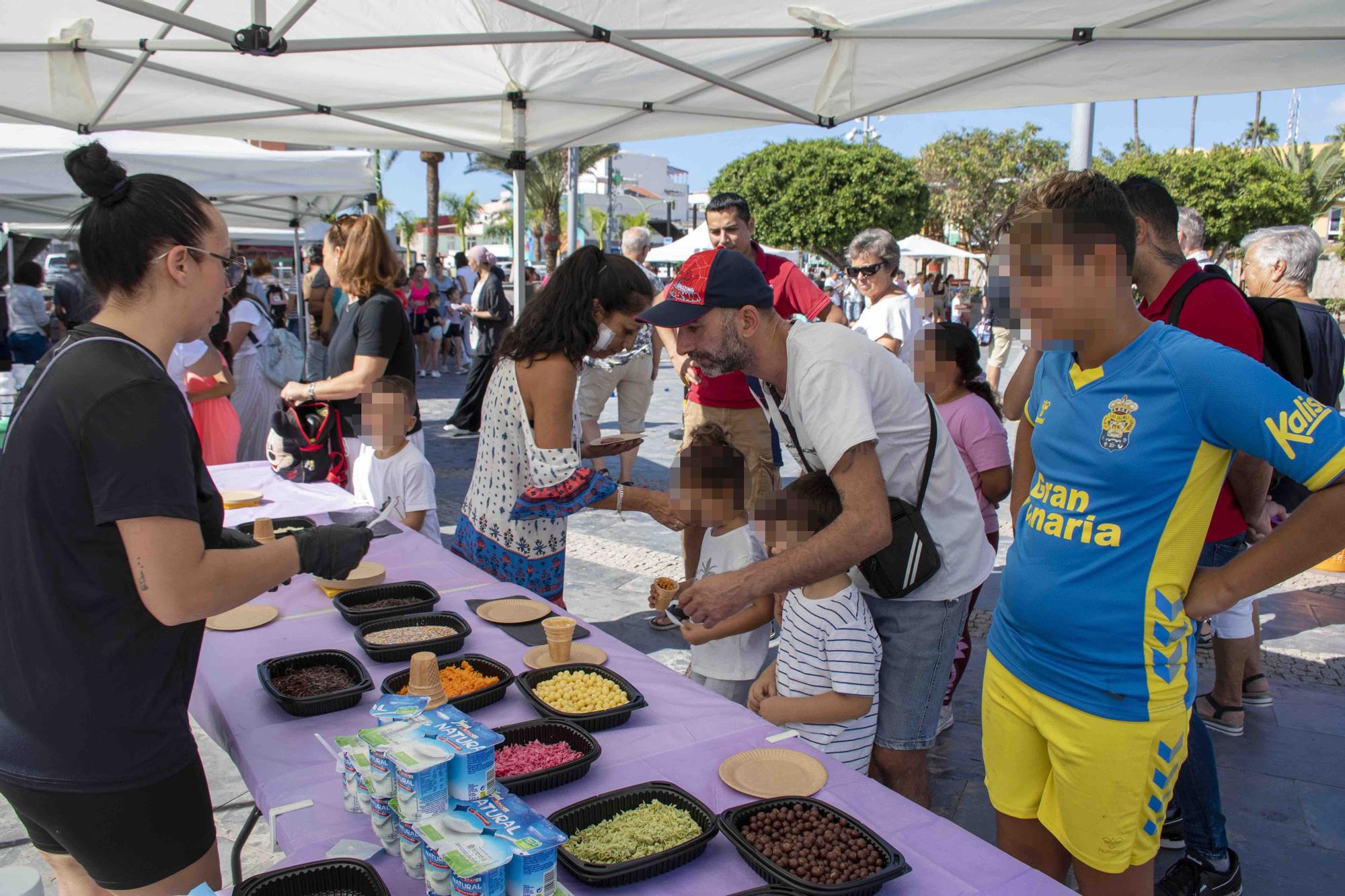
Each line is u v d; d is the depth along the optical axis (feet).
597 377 20.38
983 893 4.24
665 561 17.25
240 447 19.62
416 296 46.11
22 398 4.39
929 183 117.19
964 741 10.80
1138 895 5.47
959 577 7.30
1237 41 10.14
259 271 34.78
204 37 11.99
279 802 4.97
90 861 4.70
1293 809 9.20
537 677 6.48
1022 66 11.62
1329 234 121.08
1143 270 7.93
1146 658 5.00
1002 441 9.84
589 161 96.43
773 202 95.40
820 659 7.13
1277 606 15.06
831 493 6.98
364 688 6.18
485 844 3.89
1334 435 4.37
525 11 10.11
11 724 4.44
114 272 4.42
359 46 9.80
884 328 15.05
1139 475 4.87
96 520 4.17
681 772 5.35
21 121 14.66
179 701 4.80
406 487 11.14
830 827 4.66
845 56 11.59
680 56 12.41
